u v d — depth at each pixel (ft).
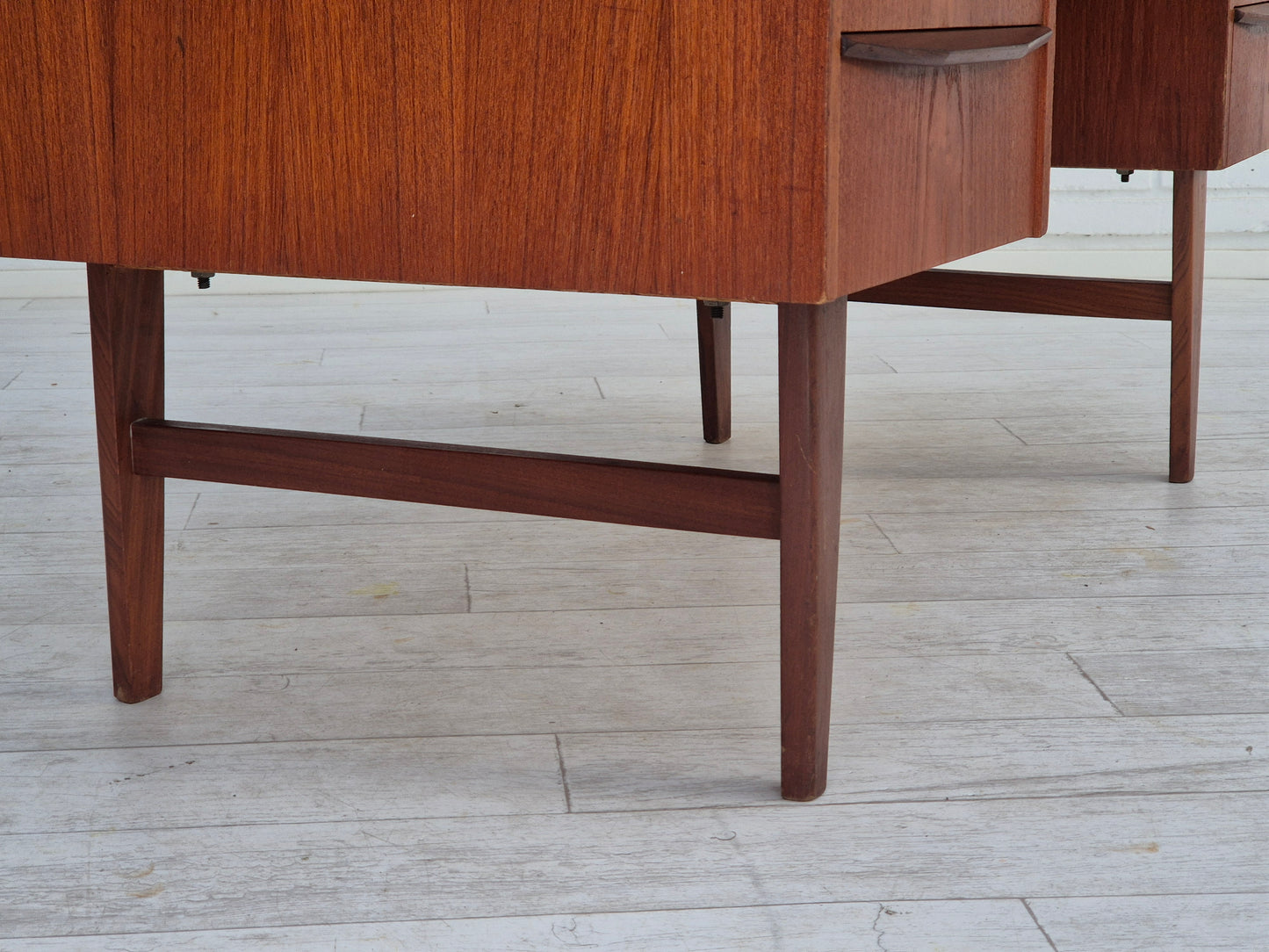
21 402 6.87
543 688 3.56
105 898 2.60
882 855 2.72
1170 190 10.21
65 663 3.74
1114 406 6.57
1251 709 3.37
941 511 5.00
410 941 2.45
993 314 9.25
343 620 4.05
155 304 3.35
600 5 2.42
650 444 5.93
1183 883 2.61
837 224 2.38
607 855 2.73
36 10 2.91
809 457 2.69
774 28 2.29
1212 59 4.70
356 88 2.66
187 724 3.37
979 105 2.93
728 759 3.14
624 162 2.47
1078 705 3.40
